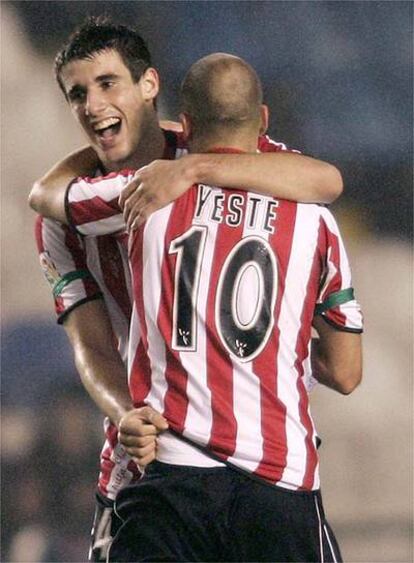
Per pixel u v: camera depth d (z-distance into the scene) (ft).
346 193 148.66
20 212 144.66
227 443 33.37
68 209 37.50
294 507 33.88
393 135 149.48
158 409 33.91
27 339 133.18
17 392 128.98
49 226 40.22
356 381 37.93
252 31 149.69
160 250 34.19
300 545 34.09
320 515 34.94
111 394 38.14
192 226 34.24
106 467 41.52
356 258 146.41
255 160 34.73
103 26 40.06
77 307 40.32
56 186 38.47
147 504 33.94
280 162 34.94
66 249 40.24
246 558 33.88
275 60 150.51
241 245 34.19
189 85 35.47
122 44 39.83
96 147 40.55
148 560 33.58
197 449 33.55
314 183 35.06
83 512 120.06
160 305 34.01
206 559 33.94
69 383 129.70
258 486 33.53
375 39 150.71
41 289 140.97
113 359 39.63
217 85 34.99
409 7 151.43
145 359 34.53
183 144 41.06
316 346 37.78
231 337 33.76
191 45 149.28
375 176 148.77
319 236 35.12
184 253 34.09
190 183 34.42
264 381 33.91
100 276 40.04
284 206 34.86
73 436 123.75
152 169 34.91
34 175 147.54
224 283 33.96
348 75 150.30
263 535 33.68
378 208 148.15
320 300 36.22
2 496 119.96
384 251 146.82
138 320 34.60
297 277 34.60
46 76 149.28
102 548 41.93
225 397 33.60
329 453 136.05
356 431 136.46
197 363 33.71
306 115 150.30
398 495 133.80
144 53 40.50
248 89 35.17
